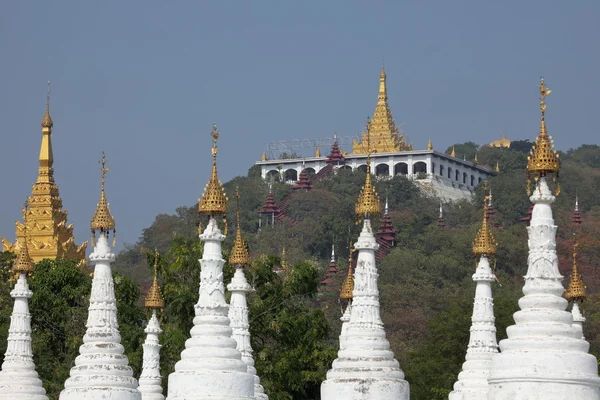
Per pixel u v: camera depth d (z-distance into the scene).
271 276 150.25
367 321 74.38
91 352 77.88
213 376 69.38
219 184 73.94
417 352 172.00
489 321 84.94
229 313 87.50
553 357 63.12
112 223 80.44
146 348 98.19
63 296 155.75
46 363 143.75
